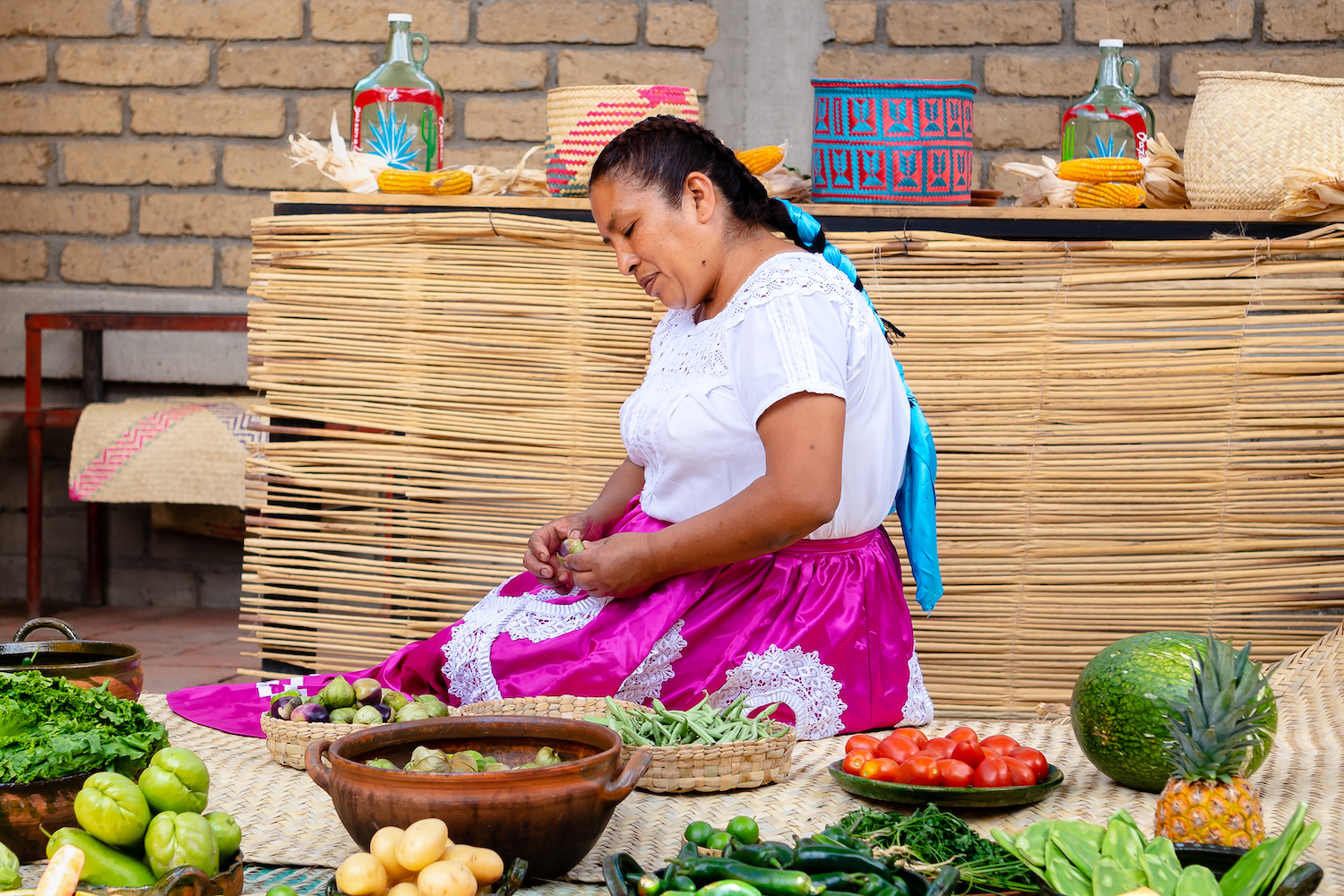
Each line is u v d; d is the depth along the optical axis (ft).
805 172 14.43
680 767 5.65
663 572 6.41
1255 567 8.70
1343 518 8.66
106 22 15.47
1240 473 8.66
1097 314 8.59
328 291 8.96
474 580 9.04
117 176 15.65
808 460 5.98
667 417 6.59
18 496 15.92
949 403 8.66
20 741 4.76
